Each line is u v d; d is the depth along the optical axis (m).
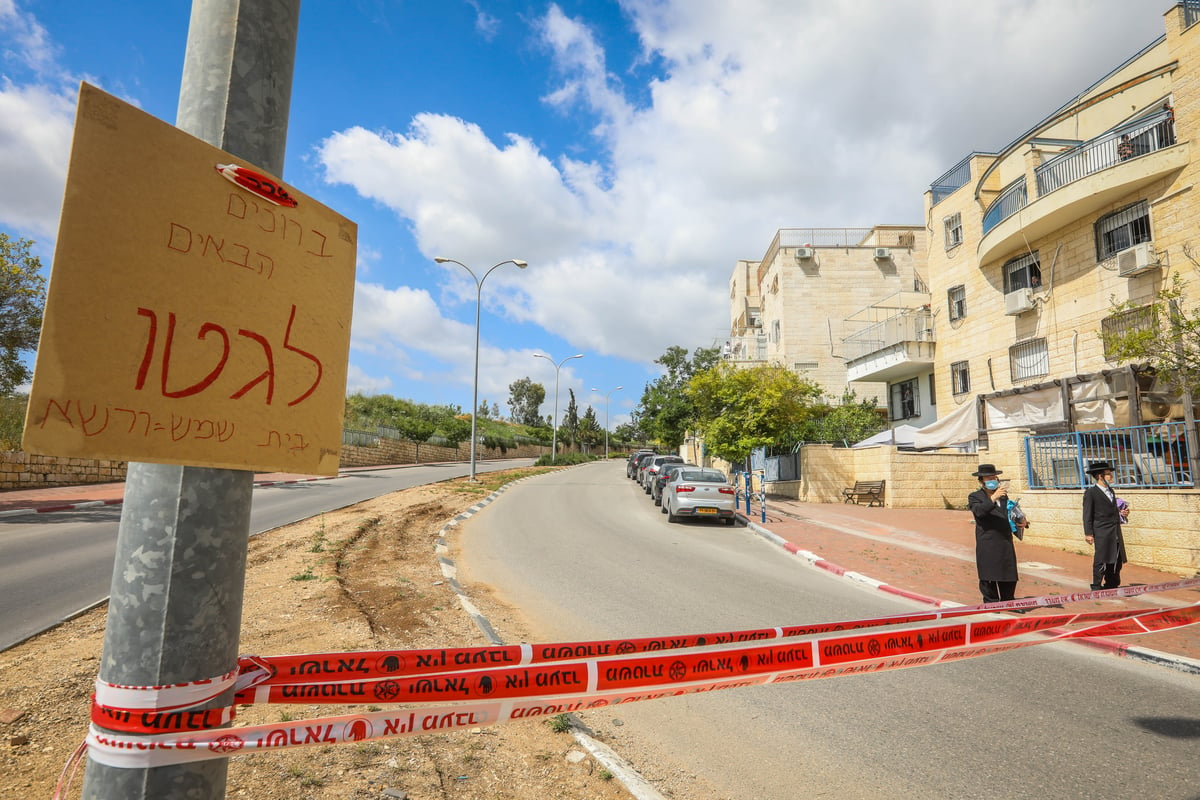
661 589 8.56
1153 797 3.38
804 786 3.51
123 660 1.21
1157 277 14.42
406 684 1.76
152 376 1.16
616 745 3.98
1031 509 12.39
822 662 2.55
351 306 1.57
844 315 33.59
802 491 22.56
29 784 2.93
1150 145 14.95
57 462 20.94
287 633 5.41
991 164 20.14
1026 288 18.09
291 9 1.50
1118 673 5.42
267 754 3.30
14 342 14.69
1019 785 3.52
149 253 1.17
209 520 1.27
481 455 66.44
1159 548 9.78
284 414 1.38
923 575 9.66
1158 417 13.66
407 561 9.84
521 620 6.85
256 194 1.36
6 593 7.30
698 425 26.09
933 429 20.19
